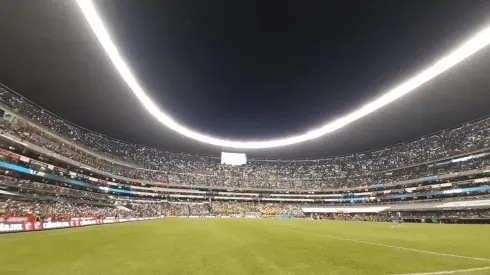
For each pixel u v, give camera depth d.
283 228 25.61
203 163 90.44
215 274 6.63
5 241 13.20
